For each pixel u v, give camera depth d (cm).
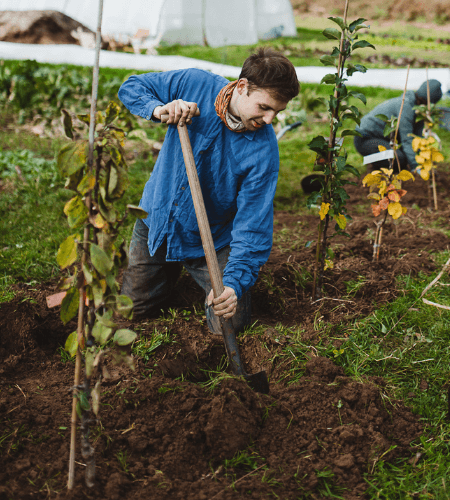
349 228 446
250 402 228
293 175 588
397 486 205
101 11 157
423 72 1263
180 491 195
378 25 2286
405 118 498
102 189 168
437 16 2312
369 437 222
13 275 353
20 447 207
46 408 229
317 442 221
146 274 297
